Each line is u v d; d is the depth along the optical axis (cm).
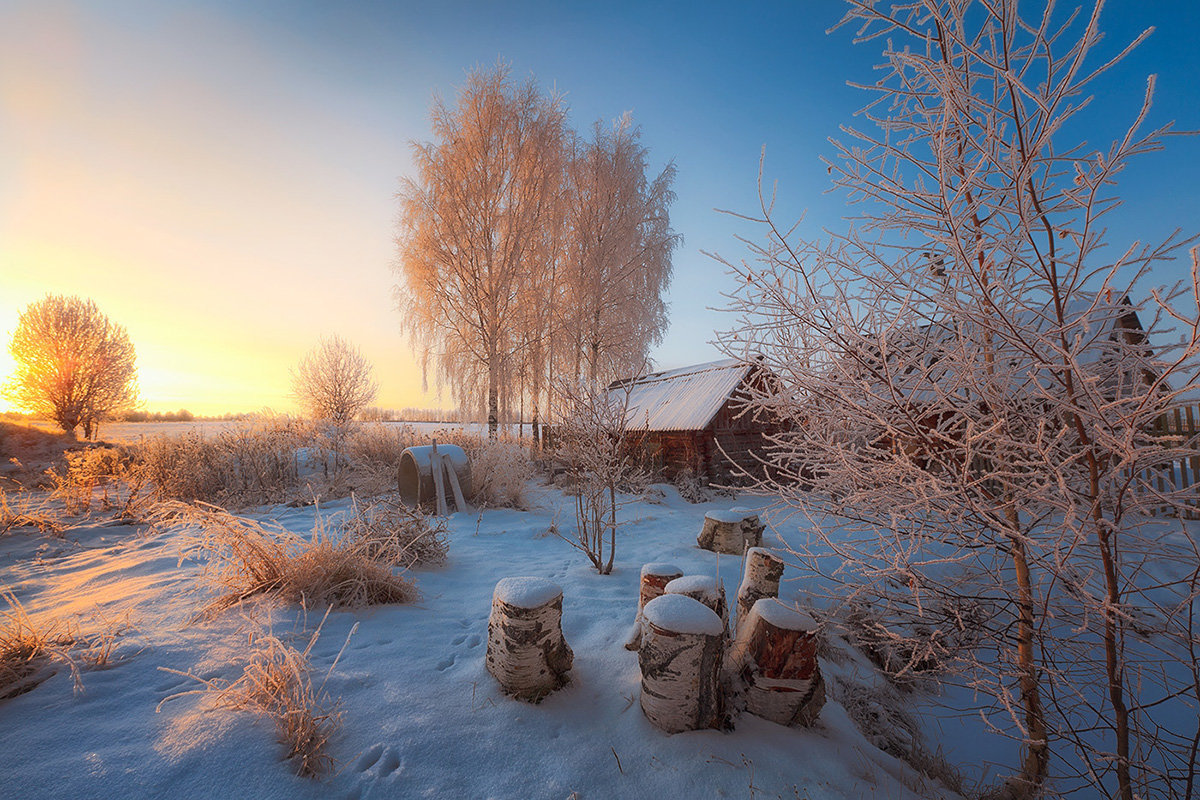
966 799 308
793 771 265
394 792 229
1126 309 223
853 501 289
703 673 283
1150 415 210
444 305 1702
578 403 593
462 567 554
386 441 1269
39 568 538
